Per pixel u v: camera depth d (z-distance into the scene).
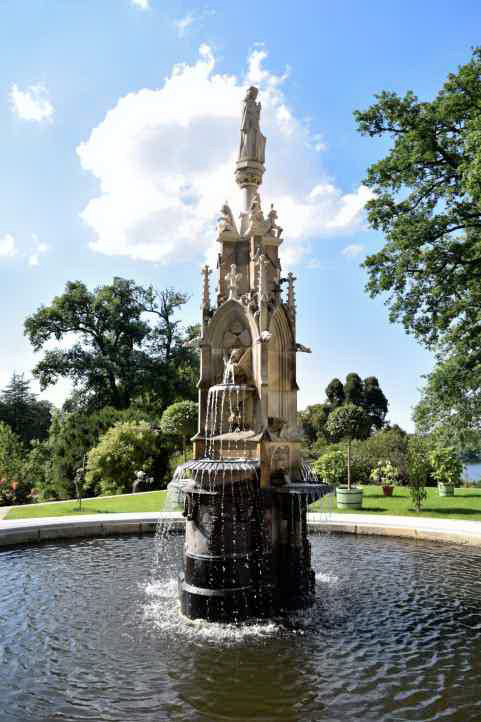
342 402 63.41
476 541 14.31
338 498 20.23
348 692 6.29
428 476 28.47
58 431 36.38
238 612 8.67
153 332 48.56
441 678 6.64
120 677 6.73
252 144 11.50
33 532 15.03
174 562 12.72
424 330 19.67
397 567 12.13
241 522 8.99
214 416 10.41
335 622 8.62
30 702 6.14
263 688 6.40
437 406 20.16
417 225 18.84
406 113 19.23
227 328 10.77
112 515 17.41
